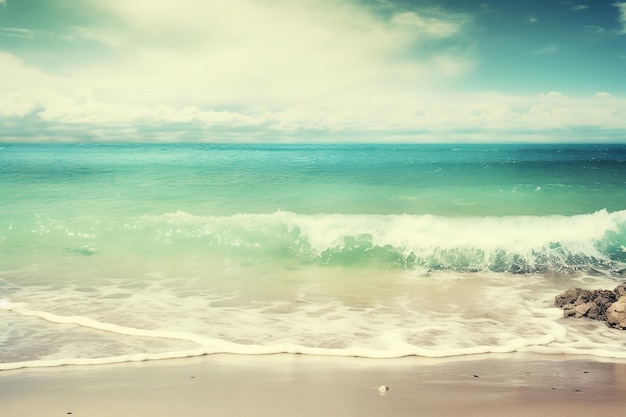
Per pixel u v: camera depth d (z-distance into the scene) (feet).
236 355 18.60
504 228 37.65
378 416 13.51
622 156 122.01
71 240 38.06
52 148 118.83
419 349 19.12
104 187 58.13
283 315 23.45
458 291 27.94
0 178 64.13
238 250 36.17
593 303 23.53
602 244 35.86
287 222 39.27
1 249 36.11
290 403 14.32
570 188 60.08
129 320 22.30
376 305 25.26
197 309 24.20
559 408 14.10
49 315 22.75
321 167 77.10
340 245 36.11
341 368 17.33
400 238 36.58
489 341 20.30
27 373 16.60
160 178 64.59
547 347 19.70
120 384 15.69
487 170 75.82
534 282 29.84
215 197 52.75
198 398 14.64
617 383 16.10
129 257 34.63
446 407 14.11
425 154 115.44
